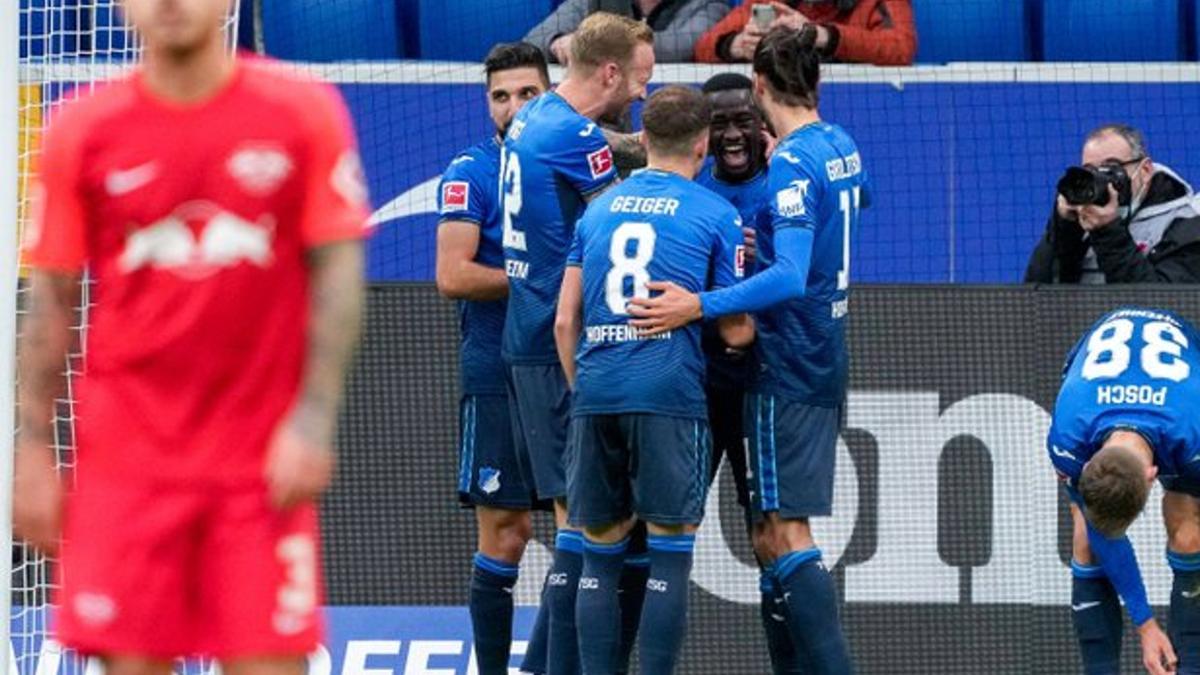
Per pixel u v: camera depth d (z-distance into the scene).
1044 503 29.78
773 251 26.47
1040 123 32.72
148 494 15.96
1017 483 29.81
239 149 15.70
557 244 26.61
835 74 32.69
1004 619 29.81
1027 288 29.83
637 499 25.27
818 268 26.17
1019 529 29.81
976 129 32.69
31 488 16.09
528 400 26.92
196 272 15.82
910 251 32.62
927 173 32.69
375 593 30.05
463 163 28.00
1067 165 32.72
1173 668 25.75
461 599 30.06
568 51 27.94
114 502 16.02
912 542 29.83
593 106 26.89
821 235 26.08
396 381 30.08
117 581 15.96
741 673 29.64
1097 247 29.67
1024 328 29.83
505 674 28.34
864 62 32.78
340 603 30.03
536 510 28.39
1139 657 29.55
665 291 25.02
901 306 29.88
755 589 29.62
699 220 25.39
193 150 15.69
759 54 26.45
